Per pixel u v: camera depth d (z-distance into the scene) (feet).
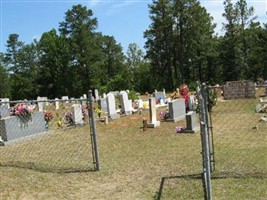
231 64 244.22
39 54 317.01
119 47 328.90
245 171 30.12
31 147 50.06
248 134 48.47
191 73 276.82
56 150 46.26
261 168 30.81
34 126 59.93
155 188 27.84
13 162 40.01
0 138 55.01
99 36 279.69
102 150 44.32
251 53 238.07
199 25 254.47
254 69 237.66
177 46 264.93
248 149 38.99
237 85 28.60
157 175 31.22
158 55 267.18
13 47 321.52
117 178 31.40
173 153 39.78
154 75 267.39
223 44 247.50
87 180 31.37
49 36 304.30
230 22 242.37
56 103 122.21
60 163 38.47
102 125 68.69
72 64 267.80
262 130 50.80
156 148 43.45
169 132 55.88
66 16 265.34
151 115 63.67
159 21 254.06
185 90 93.40
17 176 33.40
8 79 319.06
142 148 44.09
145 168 34.01
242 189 25.76
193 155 37.99
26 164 38.50
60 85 271.08
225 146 41.39
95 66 263.08
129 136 54.49
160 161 36.35
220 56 251.80
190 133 53.62
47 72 281.74
